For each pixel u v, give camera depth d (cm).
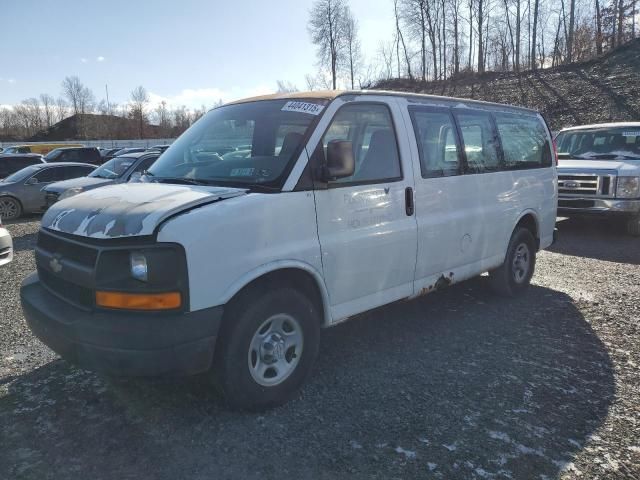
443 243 472
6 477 286
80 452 308
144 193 346
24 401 367
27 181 1398
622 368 418
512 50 5100
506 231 564
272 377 353
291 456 303
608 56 3991
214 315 310
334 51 4938
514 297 603
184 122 6981
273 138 385
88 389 384
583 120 3069
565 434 325
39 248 368
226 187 355
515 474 287
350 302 397
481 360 433
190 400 366
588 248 871
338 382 394
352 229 389
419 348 459
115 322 297
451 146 489
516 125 595
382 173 416
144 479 284
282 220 344
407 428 331
